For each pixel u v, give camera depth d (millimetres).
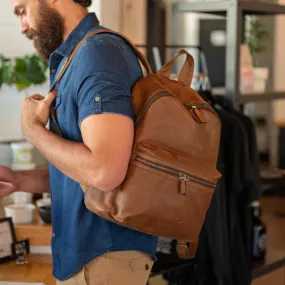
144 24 3600
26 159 2562
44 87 2709
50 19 1546
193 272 2934
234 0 2932
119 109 1352
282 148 5691
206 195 1519
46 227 2127
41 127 1483
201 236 2719
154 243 1609
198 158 1519
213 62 4352
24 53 2793
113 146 1330
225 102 3031
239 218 2977
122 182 1425
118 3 3160
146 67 1606
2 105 2746
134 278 1557
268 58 5738
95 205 1438
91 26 1555
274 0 4832
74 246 1519
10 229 2090
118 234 1517
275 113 5805
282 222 4957
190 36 4379
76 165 1364
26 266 2020
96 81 1370
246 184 2850
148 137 1438
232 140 2783
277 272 4039
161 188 1441
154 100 1445
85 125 1359
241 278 2910
